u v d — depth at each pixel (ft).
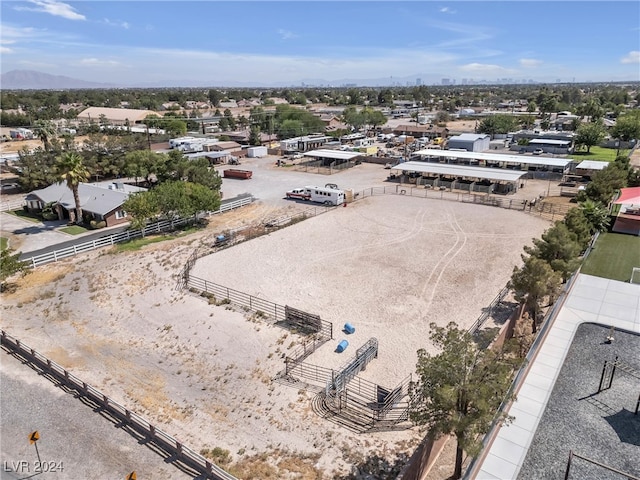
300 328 93.50
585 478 54.34
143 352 88.28
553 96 649.61
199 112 614.34
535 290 84.33
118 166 241.14
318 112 599.98
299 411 70.28
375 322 94.79
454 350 51.78
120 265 130.00
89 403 73.41
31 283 120.06
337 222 165.58
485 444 57.00
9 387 77.51
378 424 66.95
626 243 136.46
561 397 68.54
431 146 331.77
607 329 87.86
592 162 231.91
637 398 68.03
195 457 59.72
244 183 234.38
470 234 148.25
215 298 107.86
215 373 80.79
